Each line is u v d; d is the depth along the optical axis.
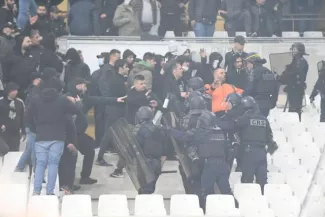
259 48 60.62
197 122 44.50
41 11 53.41
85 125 47.53
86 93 49.88
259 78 50.47
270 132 45.97
